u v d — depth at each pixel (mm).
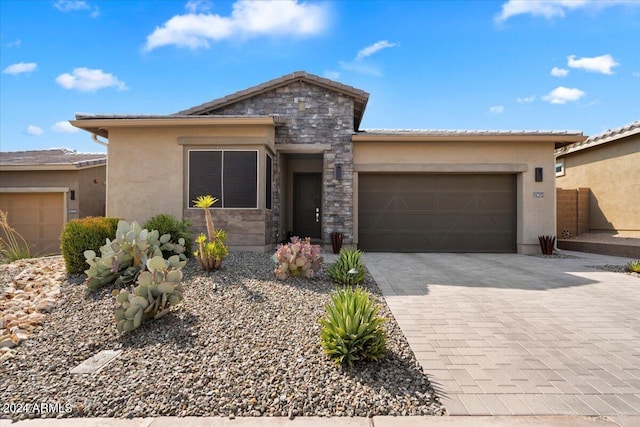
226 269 7266
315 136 12195
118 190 10539
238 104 12297
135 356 3850
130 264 6137
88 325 4664
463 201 12695
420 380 3400
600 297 6324
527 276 8148
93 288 5770
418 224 12711
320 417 2867
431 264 9859
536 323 4984
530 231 12227
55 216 14117
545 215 12242
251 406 2996
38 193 14164
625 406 3020
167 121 10062
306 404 3012
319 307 5328
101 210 15477
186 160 10461
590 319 5164
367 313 3865
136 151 10555
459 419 2834
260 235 10289
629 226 13109
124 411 2955
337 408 2971
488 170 12289
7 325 4680
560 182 16969
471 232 12672
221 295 5711
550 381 3420
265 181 10469
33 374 3555
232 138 10359
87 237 6719
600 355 3994
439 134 11836
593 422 2805
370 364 3664
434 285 7188
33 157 16344
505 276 8141
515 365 3736
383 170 12344
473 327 4812
